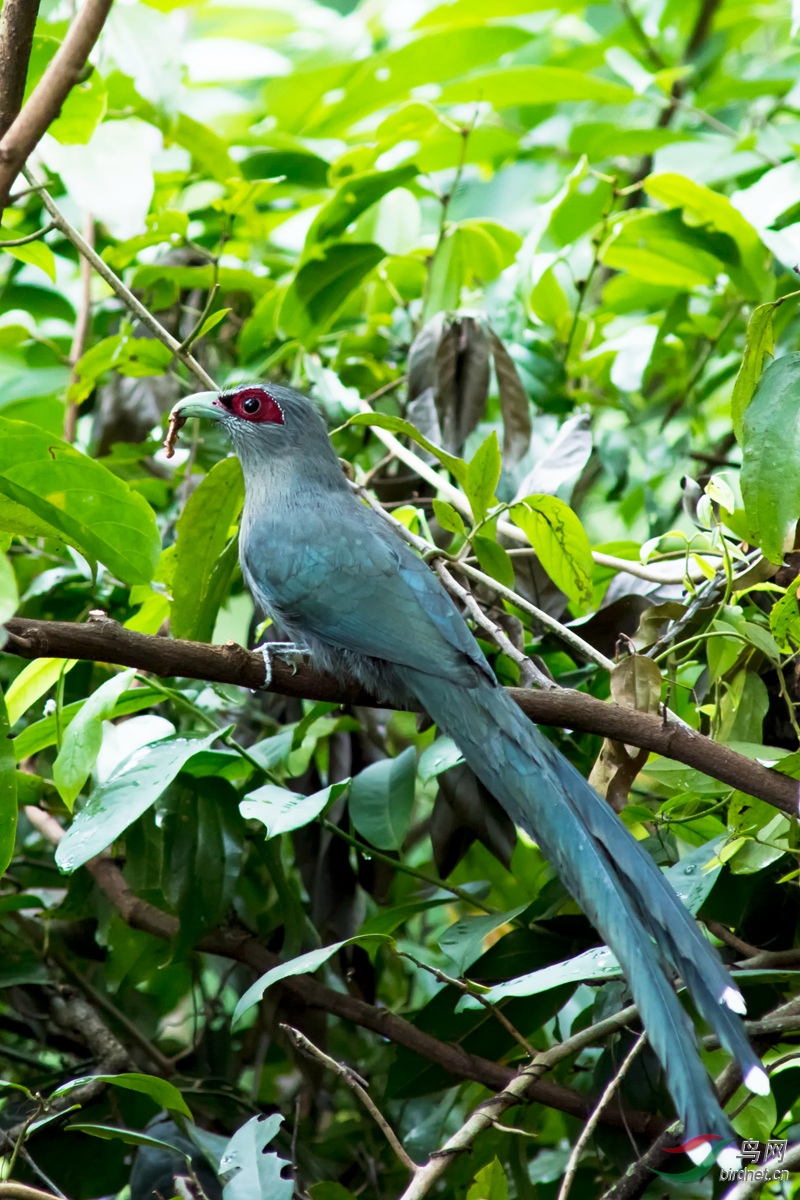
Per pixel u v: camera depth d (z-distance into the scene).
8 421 6.97
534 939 8.59
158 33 10.29
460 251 10.99
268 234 12.57
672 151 11.55
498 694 7.33
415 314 12.12
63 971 10.19
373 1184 9.33
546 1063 7.41
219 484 8.47
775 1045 8.20
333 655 8.28
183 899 8.43
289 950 8.67
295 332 10.55
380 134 11.34
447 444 10.03
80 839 7.43
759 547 7.55
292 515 8.66
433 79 13.02
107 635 6.55
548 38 15.02
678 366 12.00
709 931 8.35
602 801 6.98
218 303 11.72
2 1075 10.41
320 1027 9.31
